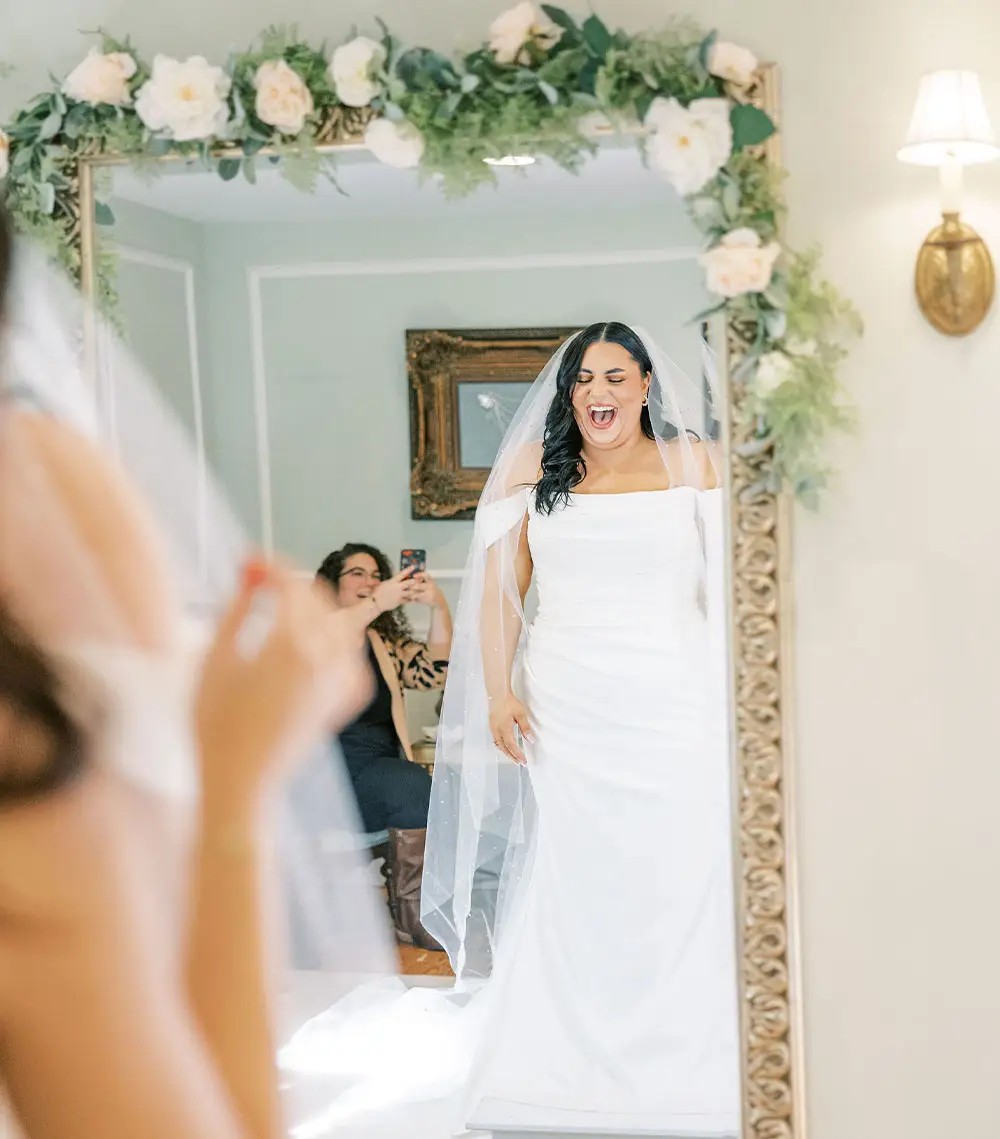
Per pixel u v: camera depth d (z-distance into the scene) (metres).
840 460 1.90
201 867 0.58
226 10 1.94
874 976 1.97
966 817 1.93
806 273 1.81
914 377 1.87
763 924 1.96
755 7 1.84
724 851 2.01
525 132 1.83
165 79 1.86
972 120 1.72
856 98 1.84
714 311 1.84
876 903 1.96
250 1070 0.58
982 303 1.82
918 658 1.92
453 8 1.90
